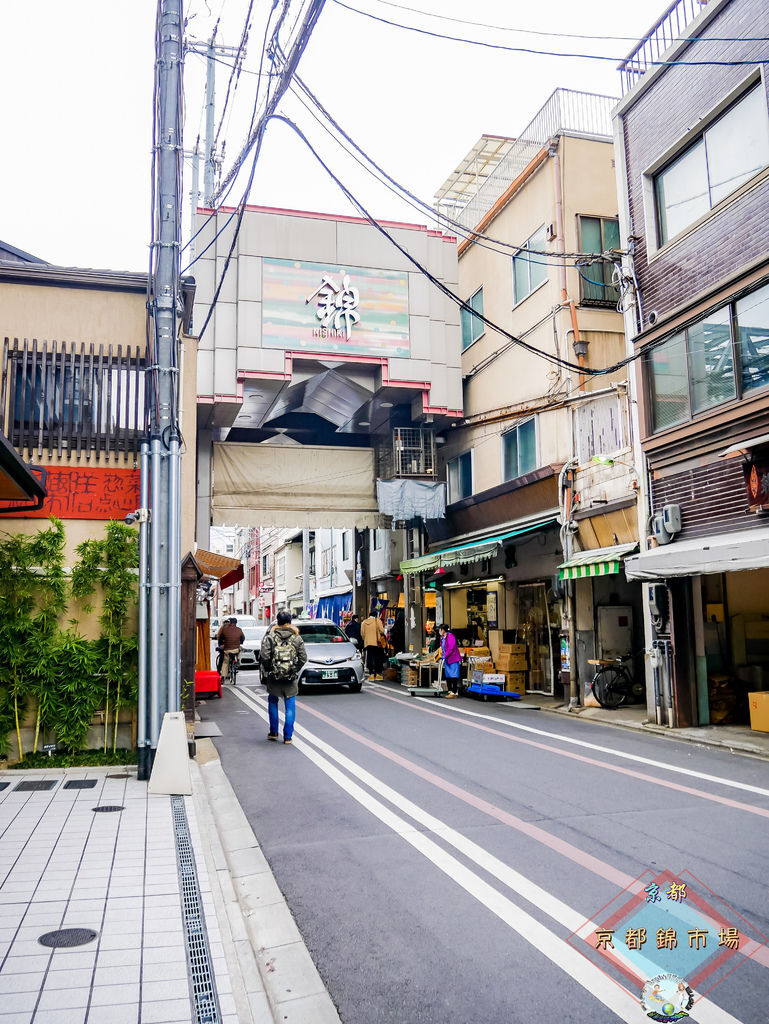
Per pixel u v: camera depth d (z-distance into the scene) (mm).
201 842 5793
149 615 8117
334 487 21875
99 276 9758
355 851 5746
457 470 21266
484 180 23000
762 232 10484
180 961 3791
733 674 12164
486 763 8906
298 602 47375
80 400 9352
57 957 3809
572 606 14555
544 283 16734
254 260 18828
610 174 16797
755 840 5812
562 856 5512
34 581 8711
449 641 16219
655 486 12594
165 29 8570
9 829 6109
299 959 4039
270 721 10586
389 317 19562
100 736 9031
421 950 4090
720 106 11328
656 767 8648
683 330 12016
